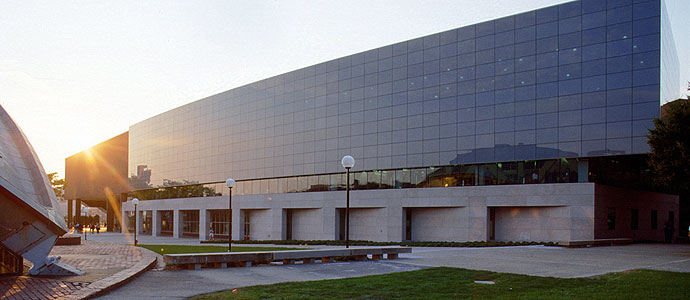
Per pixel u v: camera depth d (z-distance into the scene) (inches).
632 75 1414.9
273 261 776.9
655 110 1368.1
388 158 1947.6
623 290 452.4
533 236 1540.4
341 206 2032.5
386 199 1877.5
